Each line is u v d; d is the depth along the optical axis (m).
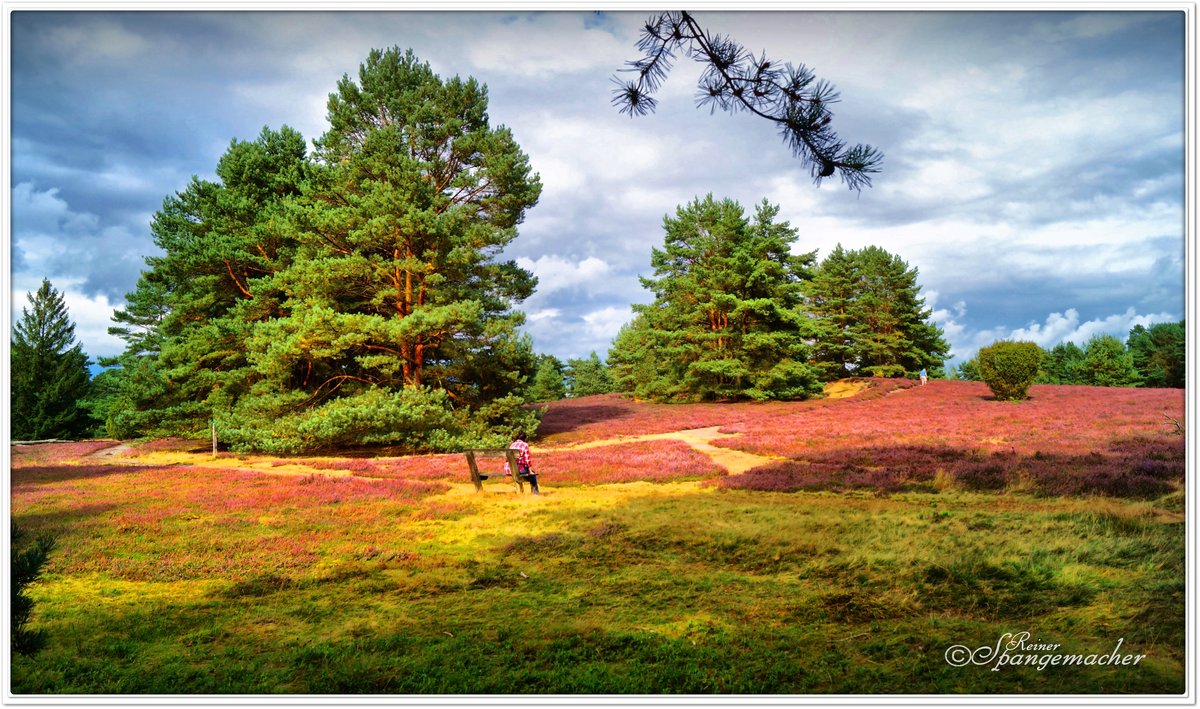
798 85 4.98
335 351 28.20
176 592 8.45
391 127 29.91
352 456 28.70
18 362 47.53
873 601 7.23
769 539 10.22
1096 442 21.38
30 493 17.45
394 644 6.47
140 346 43.28
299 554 10.30
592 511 13.38
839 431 29.48
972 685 5.12
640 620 7.05
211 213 35.34
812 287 70.06
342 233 30.09
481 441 29.08
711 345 55.47
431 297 29.98
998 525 10.44
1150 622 6.03
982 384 55.75
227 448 34.19
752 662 5.78
